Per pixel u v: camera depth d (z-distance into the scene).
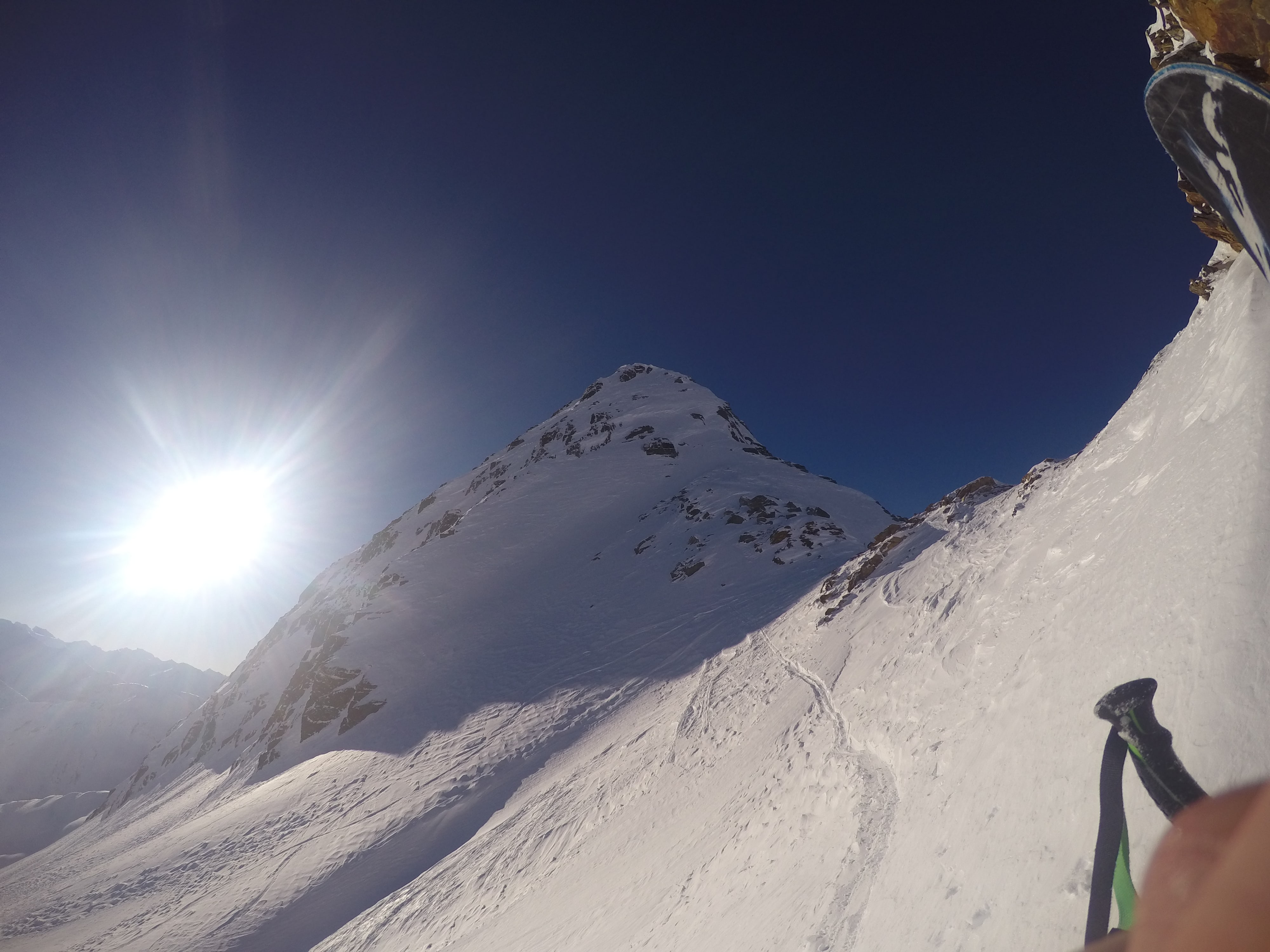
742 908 8.41
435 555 73.31
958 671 9.66
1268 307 7.07
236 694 76.25
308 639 79.69
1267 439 5.00
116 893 39.31
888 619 17.62
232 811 45.06
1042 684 6.16
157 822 55.31
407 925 21.28
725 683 25.28
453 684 47.56
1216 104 3.13
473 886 20.95
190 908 32.09
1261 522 4.20
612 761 24.58
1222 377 7.21
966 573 14.73
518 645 49.53
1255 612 3.63
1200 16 4.96
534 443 103.62
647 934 10.09
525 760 31.52
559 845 19.83
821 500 64.56
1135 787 3.71
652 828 16.03
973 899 4.38
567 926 13.12
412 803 32.12
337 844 31.53
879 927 5.34
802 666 20.80
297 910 27.44
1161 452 8.02
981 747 6.52
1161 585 5.05
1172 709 3.76
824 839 8.48
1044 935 3.48
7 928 41.34
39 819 133.12
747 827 11.52
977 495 25.58
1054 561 9.44
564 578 59.31
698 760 18.67
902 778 8.36
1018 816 4.70
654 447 84.81
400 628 59.81
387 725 46.16
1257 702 3.18
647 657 37.81
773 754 14.30
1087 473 11.71
